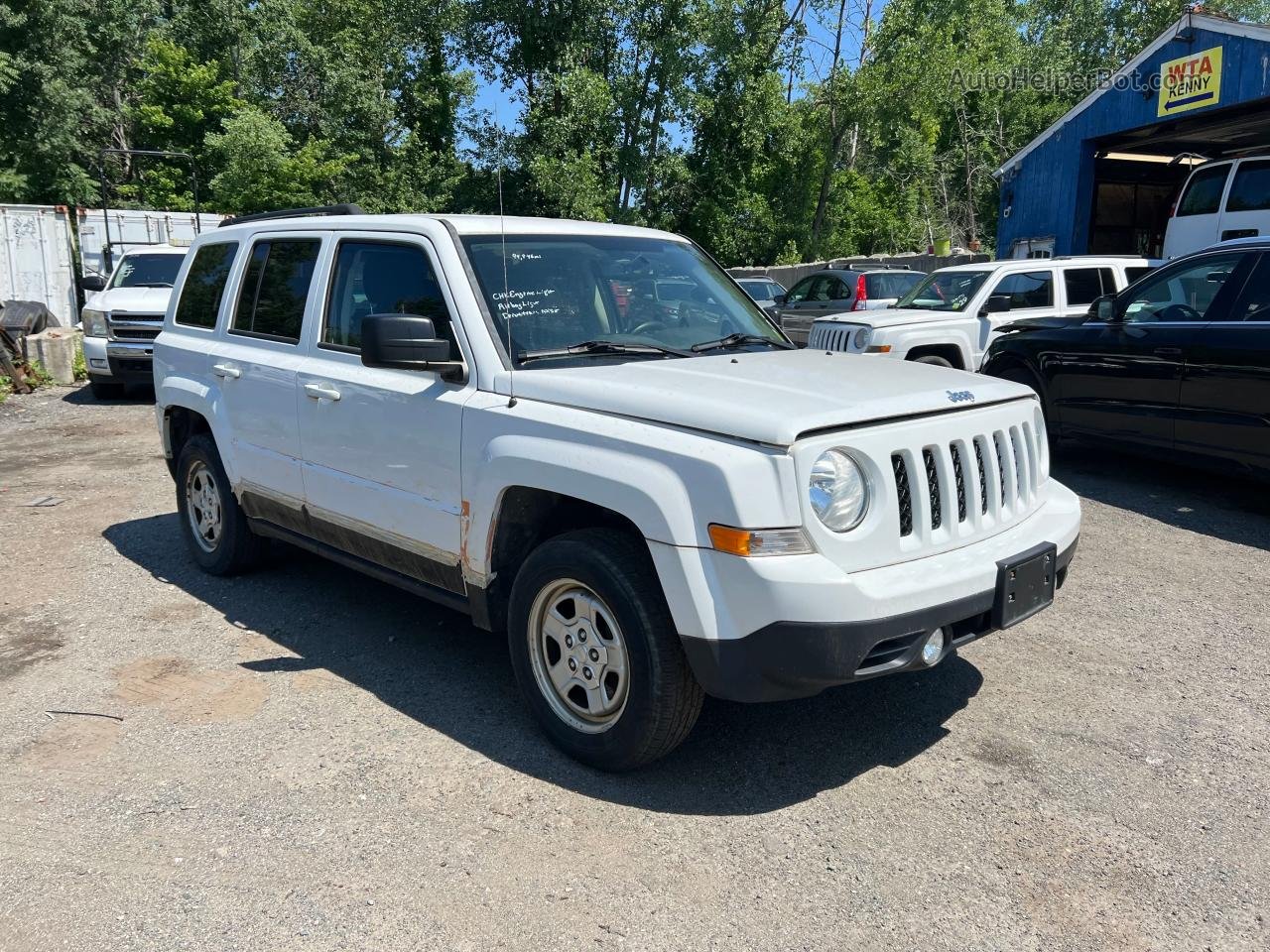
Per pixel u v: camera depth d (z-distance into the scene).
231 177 26.38
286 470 4.76
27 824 3.17
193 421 5.69
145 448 9.52
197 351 5.41
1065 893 2.84
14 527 6.71
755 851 3.04
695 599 3.01
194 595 5.34
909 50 31.33
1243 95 14.09
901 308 10.81
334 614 5.06
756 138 32.97
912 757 3.62
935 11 31.92
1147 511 7.04
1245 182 12.93
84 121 31.06
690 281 4.62
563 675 3.56
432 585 4.09
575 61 31.42
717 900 2.80
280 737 3.75
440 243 4.04
